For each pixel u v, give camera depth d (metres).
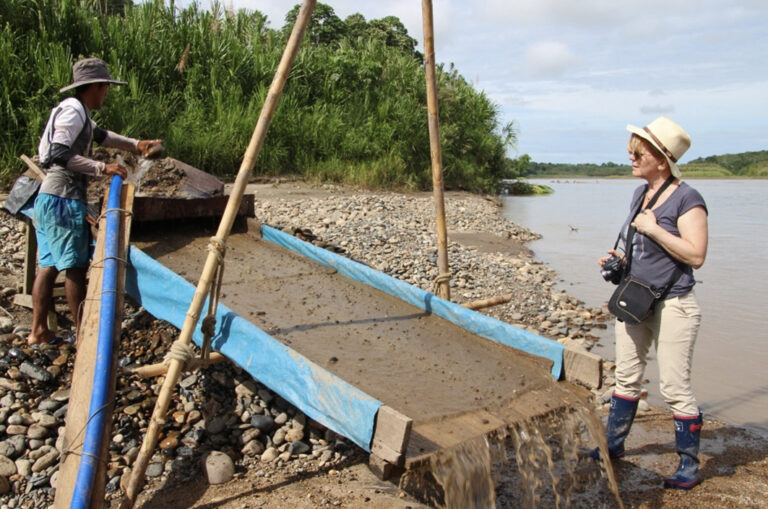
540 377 4.25
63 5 13.80
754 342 7.49
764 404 5.73
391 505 3.79
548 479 4.28
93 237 5.07
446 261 5.62
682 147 4.03
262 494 3.87
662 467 4.55
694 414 4.21
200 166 15.21
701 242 3.93
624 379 4.45
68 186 4.75
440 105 21.50
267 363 3.71
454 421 3.57
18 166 11.22
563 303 8.85
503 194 29.58
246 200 6.67
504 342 4.60
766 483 4.36
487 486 3.34
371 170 17.88
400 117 19.50
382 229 11.52
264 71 17.27
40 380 4.60
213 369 4.99
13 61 12.20
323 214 12.21
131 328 5.42
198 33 16.33
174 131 14.38
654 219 4.03
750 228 18.94
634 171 4.25
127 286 4.89
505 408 3.80
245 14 18.81
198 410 4.60
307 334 4.54
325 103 18.39
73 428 3.53
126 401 4.57
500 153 24.44
